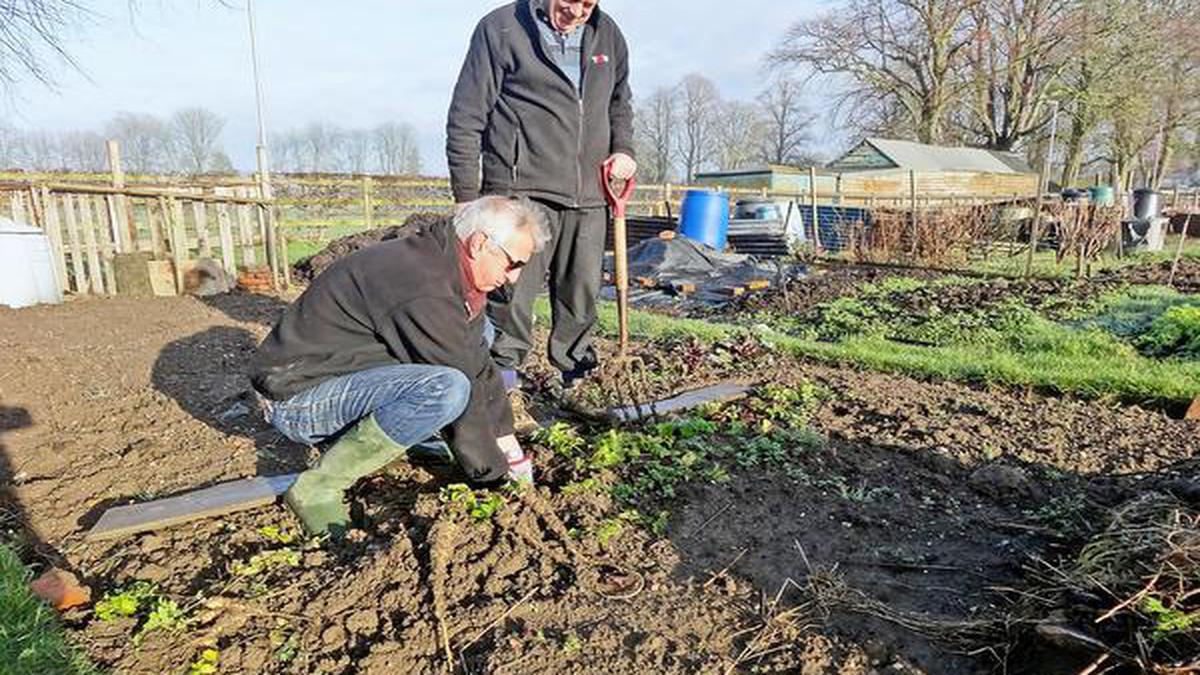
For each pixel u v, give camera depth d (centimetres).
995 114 3597
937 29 3309
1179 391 430
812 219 1529
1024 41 3219
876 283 1007
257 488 279
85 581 224
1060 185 3328
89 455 321
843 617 217
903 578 240
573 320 398
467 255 249
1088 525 269
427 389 245
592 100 358
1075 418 399
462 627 204
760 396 413
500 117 354
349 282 248
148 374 452
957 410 409
